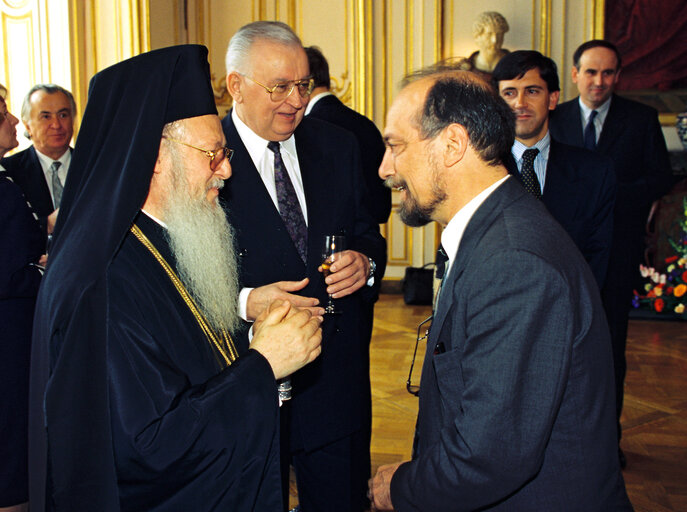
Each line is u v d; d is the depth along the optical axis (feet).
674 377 15.12
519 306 3.65
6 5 19.63
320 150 7.57
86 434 4.01
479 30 21.18
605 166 8.68
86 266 4.14
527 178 8.46
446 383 4.08
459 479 3.75
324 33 22.95
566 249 3.96
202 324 4.95
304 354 4.72
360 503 7.72
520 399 3.63
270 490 4.62
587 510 3.93
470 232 4.12
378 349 17.26
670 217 21.44
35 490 4.47
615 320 10.72
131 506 4.31
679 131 18.25
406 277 22.39
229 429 4.30
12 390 8.41
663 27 21.09
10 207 8.33
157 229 4.83
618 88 21.76
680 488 10.01
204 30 23.15
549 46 21.63
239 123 7.13
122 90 4.60
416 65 22.61
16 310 8.44
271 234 6.83
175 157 4.73
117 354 4.17
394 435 11.94
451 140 4.19
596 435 3.95
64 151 11.59
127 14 19.93
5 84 19.90
